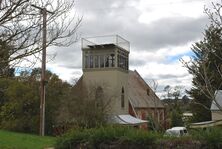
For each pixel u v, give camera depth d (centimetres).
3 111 4684
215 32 1052
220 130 1308
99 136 1393
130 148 1335
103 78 5038
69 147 1445
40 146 2233
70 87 4825
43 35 860
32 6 842
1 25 801
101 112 4397
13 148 2027
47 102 4466
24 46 828
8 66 838
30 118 4556
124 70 5284
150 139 1328
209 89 951
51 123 4453
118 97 5028
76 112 4391
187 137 1321
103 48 5081
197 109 4388
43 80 3212
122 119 4859
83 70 5116
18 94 4556
